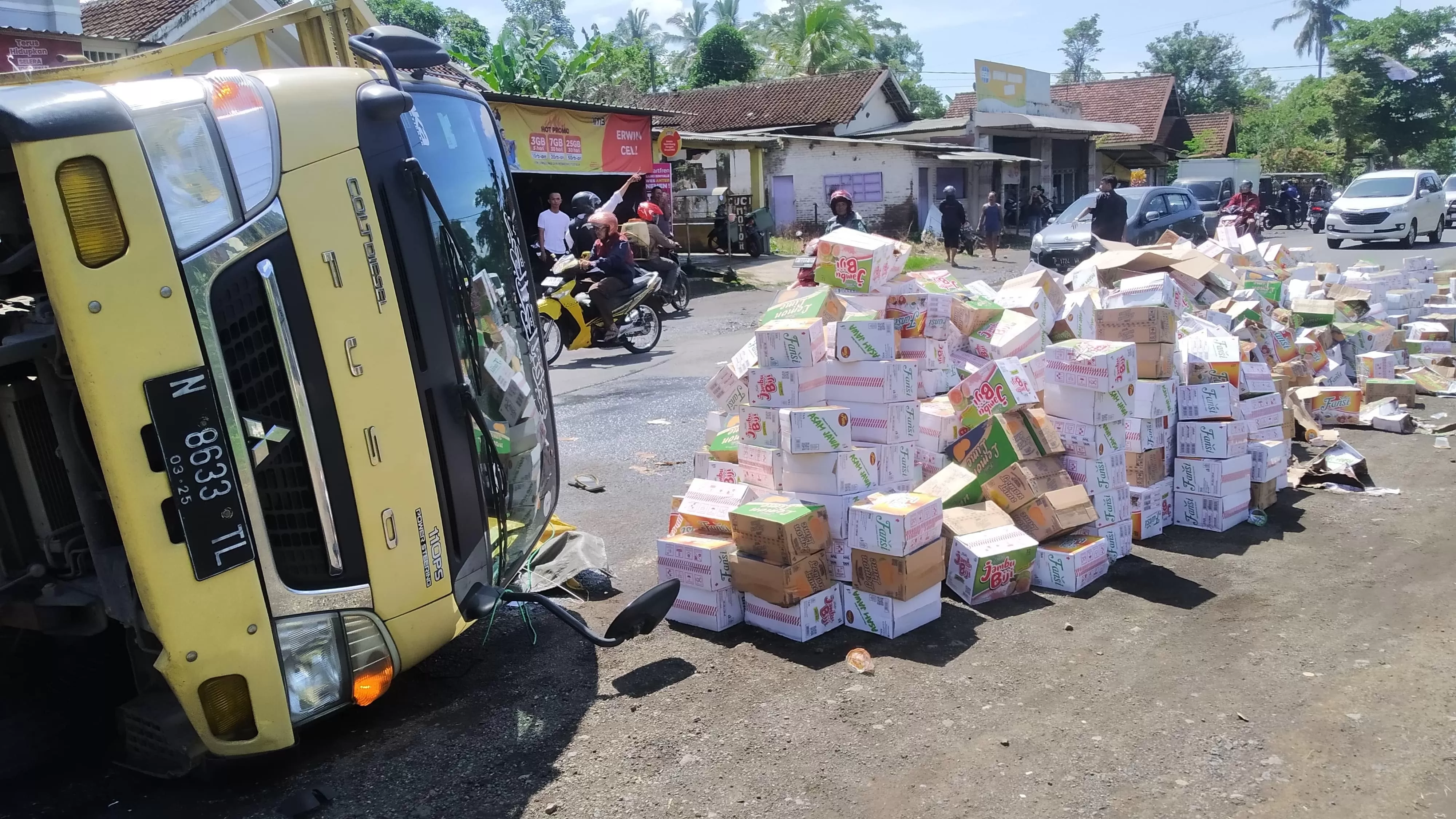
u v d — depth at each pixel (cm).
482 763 325
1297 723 335
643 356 1148
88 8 1535
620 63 4425
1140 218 1709
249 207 272
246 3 1438
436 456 326
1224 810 288
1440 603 427
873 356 443
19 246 308
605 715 354
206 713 278
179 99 265
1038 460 485
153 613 260
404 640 318
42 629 308
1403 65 4825
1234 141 4650
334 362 290
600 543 492
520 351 404
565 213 1908
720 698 363
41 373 277
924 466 505
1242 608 431
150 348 252
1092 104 3991
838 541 424
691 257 2269
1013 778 307
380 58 317
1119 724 338
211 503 265
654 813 295
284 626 286
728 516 431
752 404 455
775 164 2522
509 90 2603
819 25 4366
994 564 440
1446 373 861
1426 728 328
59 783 320
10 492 306
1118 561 493
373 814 299
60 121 239
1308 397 730
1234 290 762
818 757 322
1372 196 2258
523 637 425
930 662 387
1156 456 528
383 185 309
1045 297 592
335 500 292
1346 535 517
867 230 2547
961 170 3061
